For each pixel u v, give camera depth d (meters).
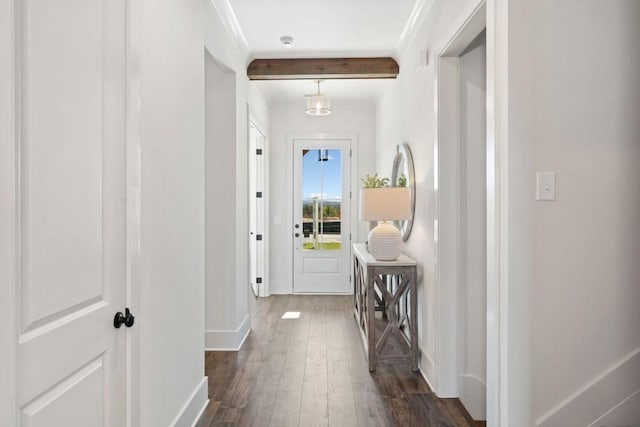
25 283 1.05
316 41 3.75
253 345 3.76
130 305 1.58
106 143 1.43
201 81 2.52
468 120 2.69
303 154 6.00
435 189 2.77
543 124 1.78
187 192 2.28
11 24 1.00
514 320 1.77
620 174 1.80
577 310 1.79
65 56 1.20
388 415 2.48
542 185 1.78
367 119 5.98
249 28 3.47
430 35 2.92
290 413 2.50
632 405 1.80
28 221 1.06
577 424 1.80
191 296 2.35
